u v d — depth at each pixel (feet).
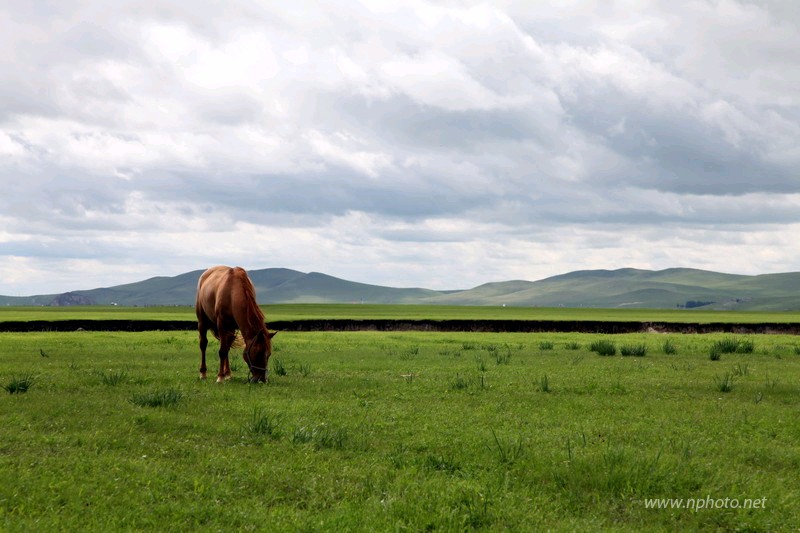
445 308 432.25
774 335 158.61
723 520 21.33
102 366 62.64
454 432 33.24
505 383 52.75
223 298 53.47
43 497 21.43
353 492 23.29
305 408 39.81
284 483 24.11
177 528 19.54
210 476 24.61
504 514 21.07
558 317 264.52
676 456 27.91
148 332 135.85
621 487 23.97
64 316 210.18
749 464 28.02
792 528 20.53
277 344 100.58
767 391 50.06
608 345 86.84
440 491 22.93
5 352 78.54
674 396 47.09
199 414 37.06
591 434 32.99
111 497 21.71
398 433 33.09
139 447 28.76
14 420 33.17
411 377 56.24
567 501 22.59
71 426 32.48
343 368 65.21
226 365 54.60
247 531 19.43
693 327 193.26
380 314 274.98
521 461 27.20
